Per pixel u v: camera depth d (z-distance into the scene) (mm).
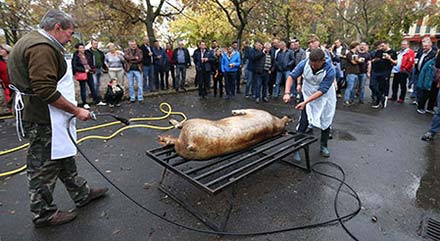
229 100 8039
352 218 2471
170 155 2861
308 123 3666
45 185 2189
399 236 2250
